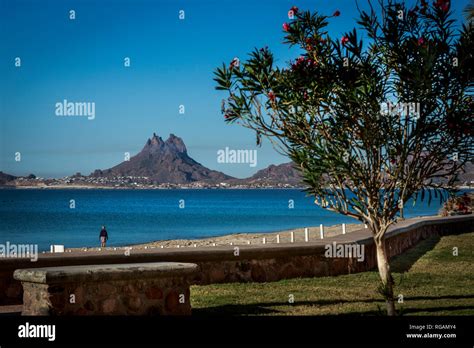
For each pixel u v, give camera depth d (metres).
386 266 10.24
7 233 76.88
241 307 11.56
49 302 8.48
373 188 9.90
